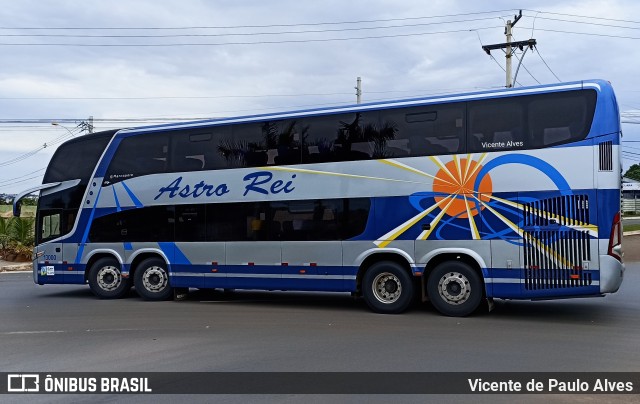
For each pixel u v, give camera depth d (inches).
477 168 411.2
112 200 556.1
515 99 404.8
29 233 1124.5
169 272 524.7
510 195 399.9
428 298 433.4
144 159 546.6
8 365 293.3
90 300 554.6
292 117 479.8
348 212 452.1
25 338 364.2
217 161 509.7
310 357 296.7
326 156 463.5
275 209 480.7
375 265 442.9
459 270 417.4
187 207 519.8
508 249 399.2
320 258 460.1
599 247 374.6
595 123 381.4
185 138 527.5
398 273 434.9
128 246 545.3
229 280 497.4
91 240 563.2
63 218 577.0
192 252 514.0
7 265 1014.4
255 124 495.5
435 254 420.5
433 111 429.7
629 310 450.3
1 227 1127.6
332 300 536.1
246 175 494.9
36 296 599.8
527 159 396.5
